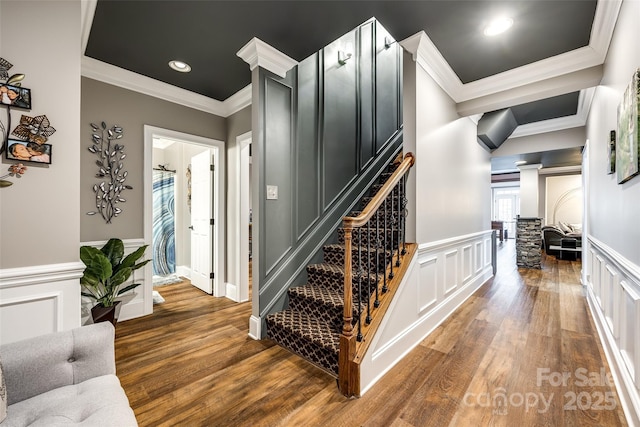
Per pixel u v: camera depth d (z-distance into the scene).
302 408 1.54
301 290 2.52
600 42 2.16
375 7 1.84
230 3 1.80
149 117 2.94
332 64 3.07
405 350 2.12
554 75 2.53
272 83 2.44
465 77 2.78
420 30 2.08
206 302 3.40
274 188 2.47
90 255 2.23
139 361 2.03
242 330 2.57
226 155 3.59
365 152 3.50
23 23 1.33
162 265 4.86
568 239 6.42
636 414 1.35
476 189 3.88
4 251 1.29
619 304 1.77
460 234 3.27
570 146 4.29
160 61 2.52
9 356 0.98
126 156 2.79
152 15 1.91
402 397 1.63
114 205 2.73
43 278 1.37
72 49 1.46
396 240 2.60
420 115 2.35
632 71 1.55
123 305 2.82
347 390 1.64
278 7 1.84
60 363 1.06
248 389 1.71
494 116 3.78
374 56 3.72
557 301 3.36
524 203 6.36
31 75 1.35
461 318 2.84
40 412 0.93
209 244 3.72
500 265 5.75
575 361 2.00
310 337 2.00
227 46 2.29
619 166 1.79
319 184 2.88
